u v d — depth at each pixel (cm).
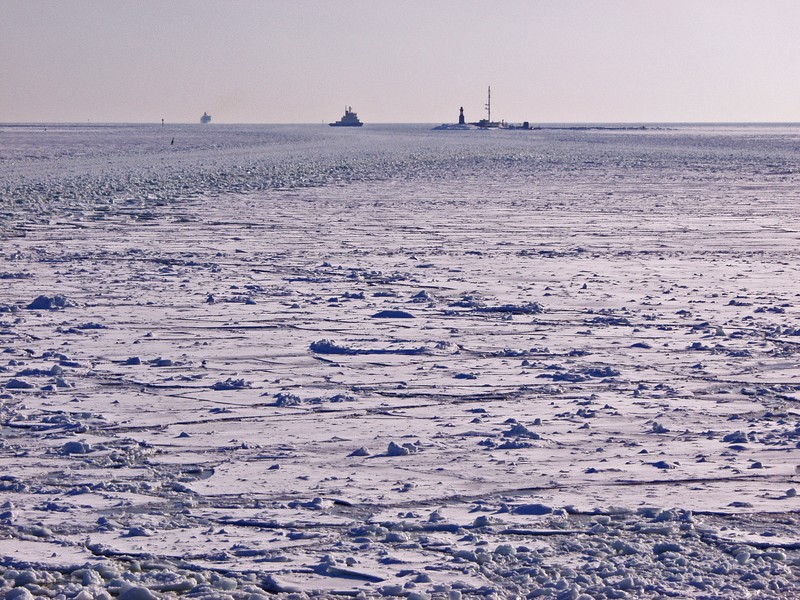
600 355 1759
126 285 2477
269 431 1331
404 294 2372
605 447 1266
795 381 1591
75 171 7275
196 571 927
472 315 2123
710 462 1211
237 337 1903
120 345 1830
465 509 1067
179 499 1099
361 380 1591
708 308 2197
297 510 1064
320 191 5475
